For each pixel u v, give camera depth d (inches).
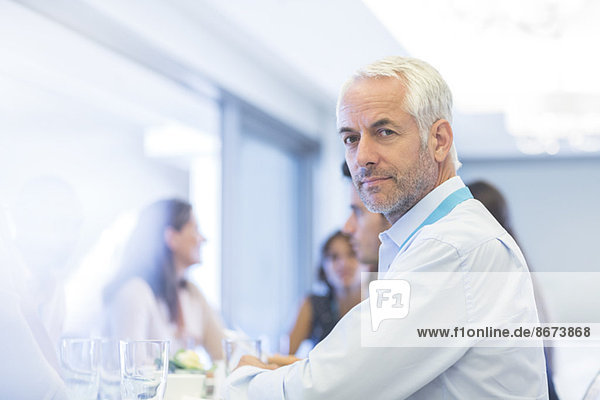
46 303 98.3
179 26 182.1
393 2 179.5
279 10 182.7
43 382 62.1
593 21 198.7
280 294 277.7
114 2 153.7
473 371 52.6
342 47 213.5
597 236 377.1
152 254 131.0
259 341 77.5
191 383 70.2
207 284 215.6
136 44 164.1
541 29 194.2
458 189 58.9
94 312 175.9
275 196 276.7
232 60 213.5
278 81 252.4
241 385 58.9
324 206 298.8
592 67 238.8
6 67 167.3
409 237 58.7
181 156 221.5
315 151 300.7
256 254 257.6
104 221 196.5
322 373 52.2
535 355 55.3
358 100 56.8
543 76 250.2
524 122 250.7
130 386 58.5
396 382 51.8
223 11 183.9
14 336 61.7
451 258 52.5
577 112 235.9
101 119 201.8
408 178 56.7
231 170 217.8
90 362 66.4
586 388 75.2
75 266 177.9
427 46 216.8
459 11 186.9
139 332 123.6
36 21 142.9
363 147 56.4
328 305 156.3
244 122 242.8
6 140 175.6
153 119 215.0
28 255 114.1
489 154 386.9
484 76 251.6
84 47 159.8
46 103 185.0
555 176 385.4
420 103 56.3
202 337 138.2
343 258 152.2
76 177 193.2
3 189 172.6
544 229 383.2
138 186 211.5
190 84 197.8
